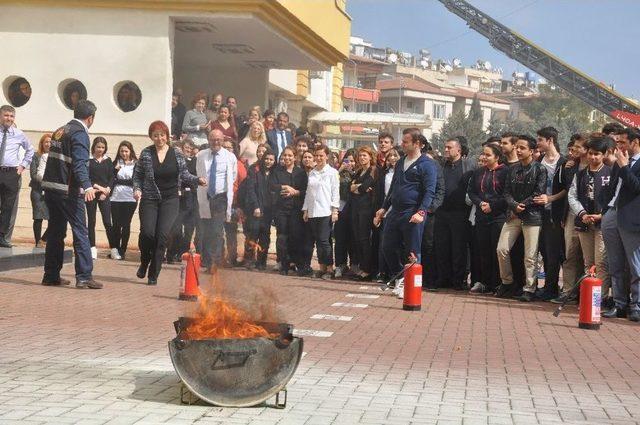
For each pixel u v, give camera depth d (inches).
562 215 577.6
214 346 254.7
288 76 1334.9
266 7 826.2
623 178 500.4
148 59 819.4
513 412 266.7
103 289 523.8
